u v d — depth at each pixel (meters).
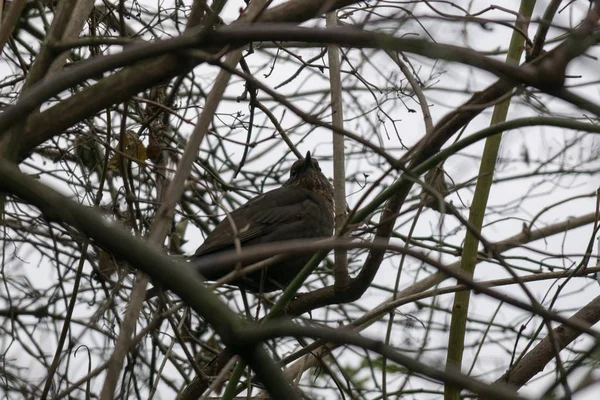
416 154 8.21
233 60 7.90
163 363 9.48
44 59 7.99
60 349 8.45
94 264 11.59
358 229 9.66
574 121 6.44
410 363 5.37
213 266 5.95
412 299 8.90
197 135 7.53
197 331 14.02
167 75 7.91
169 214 7.22
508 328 13.17
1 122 6.27
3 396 12.07
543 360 9.38
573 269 9.40
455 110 7.44
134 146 11.67
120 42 7.71
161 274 5.90
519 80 6.00
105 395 6.09
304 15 8.38
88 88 7.99
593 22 6.26
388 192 7.39
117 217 12.71
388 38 5.80
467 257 9.26
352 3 8.31
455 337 9.08
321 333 5.57
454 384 5.30
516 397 5.18
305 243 5.83
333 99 9.62
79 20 8.24
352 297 10.39
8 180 5.98
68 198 5.95
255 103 10.65
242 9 9.26
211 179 13.78
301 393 9.46
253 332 5.79
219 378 7.81
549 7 7.76
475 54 5.90
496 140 9.42
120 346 6.38
